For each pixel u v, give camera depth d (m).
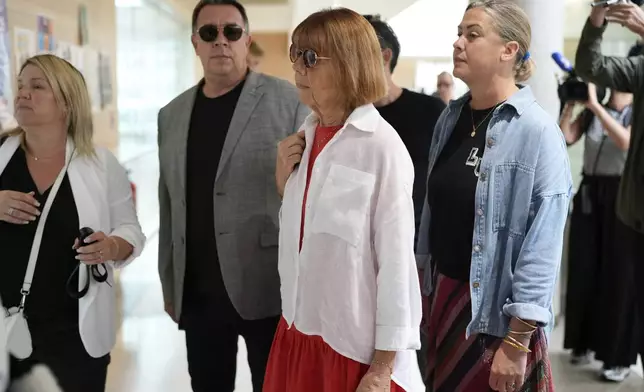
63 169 1.69
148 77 6.52
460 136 1.65
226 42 1.88
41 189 1.68
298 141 1.41
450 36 6.41
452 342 1.61
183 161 1.97
